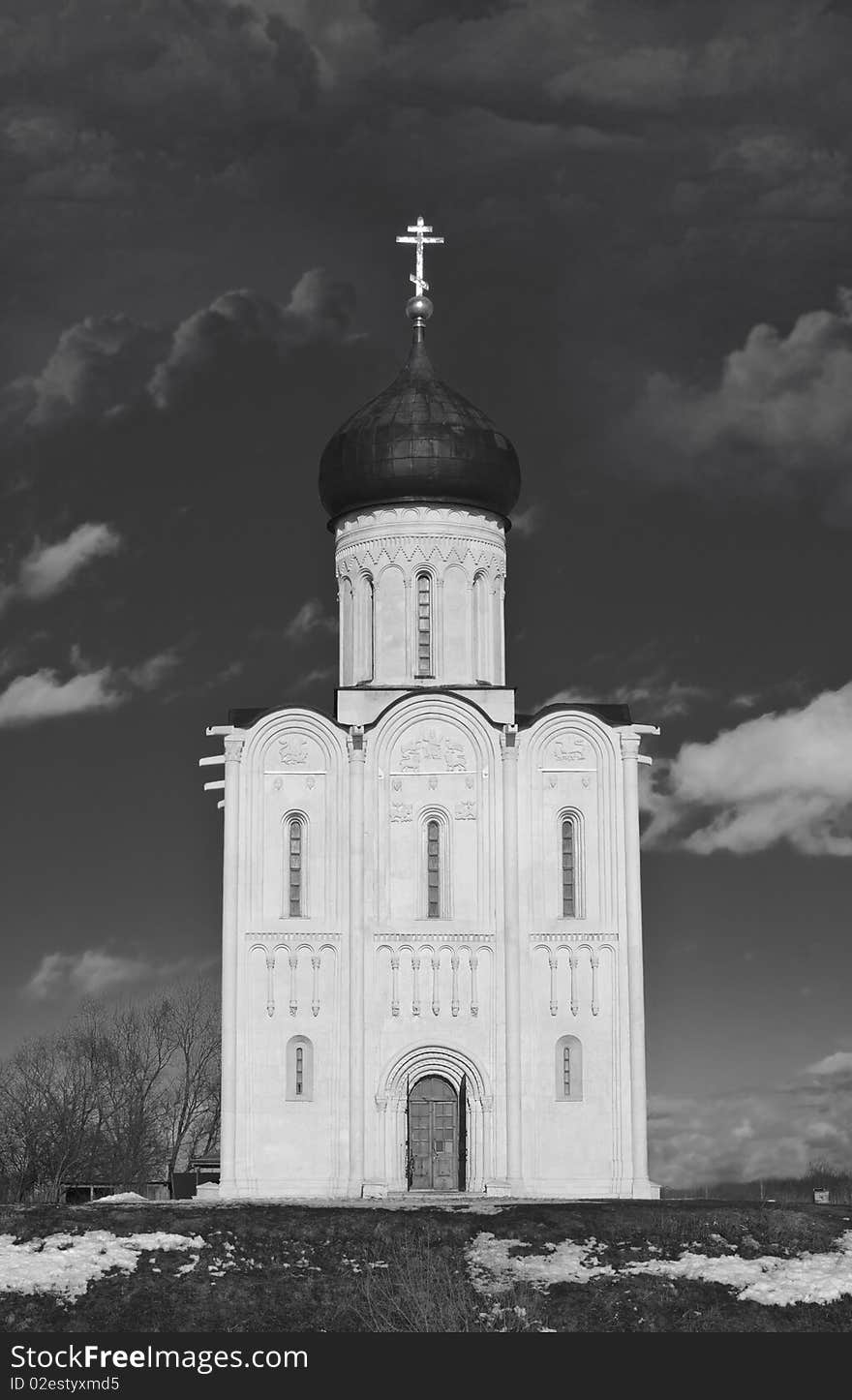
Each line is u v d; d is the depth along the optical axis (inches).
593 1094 3070.9
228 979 3088.1
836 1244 2573.8
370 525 3373.5
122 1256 2484.0
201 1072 4712.1
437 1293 2373.3
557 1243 2554.1
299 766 3161.9
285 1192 3034.0
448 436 3353.8
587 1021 3090.6
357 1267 2465.6
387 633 3331.7
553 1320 2306.8
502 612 3398.1
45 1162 4365.2
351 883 3115.2
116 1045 4694.9
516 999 3085.6
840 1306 2349.9
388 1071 3070.9
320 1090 3068.4
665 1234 2588.6
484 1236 2576.3
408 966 3105.3
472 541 3371.1
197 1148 4665.4
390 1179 3046.3
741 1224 2632.9
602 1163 3051.2
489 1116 3058.6
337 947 3105.3
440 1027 3085.6
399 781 3164.4
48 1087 4515.3
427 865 3144.7
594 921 3117.6
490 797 3159.5
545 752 3176.7
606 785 3161.9
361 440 3371.1
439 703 3181.6
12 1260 2471.7
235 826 3132.4
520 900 3125.0
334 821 3147.1
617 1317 2315.5
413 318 3486.7
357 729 3161.9
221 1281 2412.6
